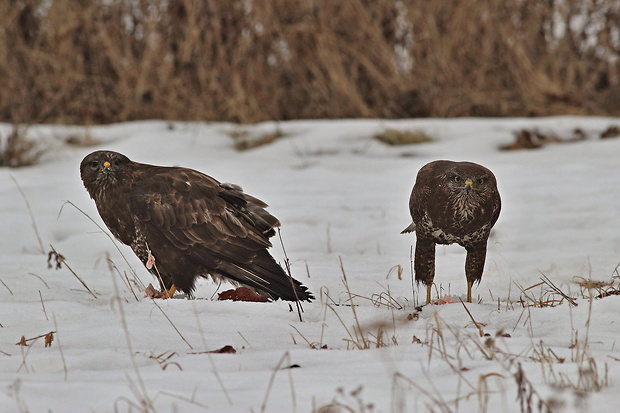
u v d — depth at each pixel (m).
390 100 24.23
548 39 25.72
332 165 18.72
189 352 6.68
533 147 20.17
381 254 11.61
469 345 6.55
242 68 24.12
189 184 9.01
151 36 24.12
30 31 24.55
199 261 8.87
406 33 24.73
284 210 14.29
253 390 5.30
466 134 20.92
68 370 6.09
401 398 5.01
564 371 5.64
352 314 7.91
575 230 12.16
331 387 5.32
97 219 13.92
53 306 8.12
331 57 24.23
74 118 23.94
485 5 24.62
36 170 18.80
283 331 7.42
